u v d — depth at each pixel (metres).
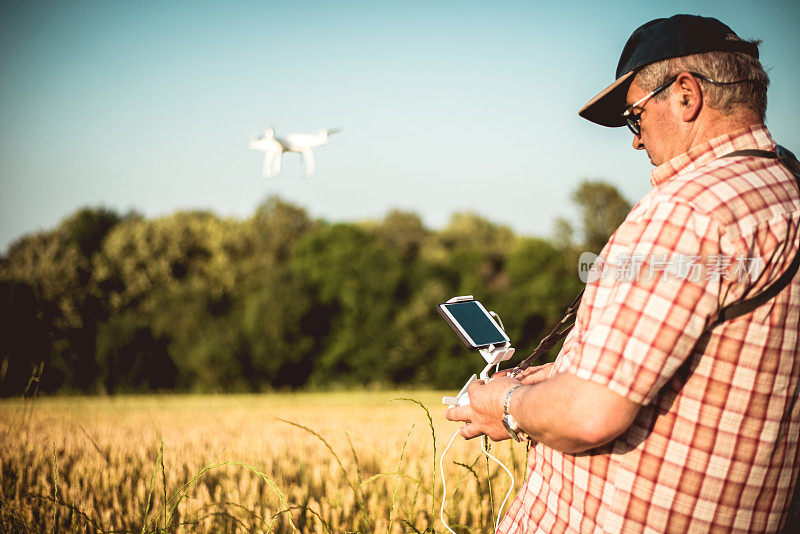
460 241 57.84
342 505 3.53
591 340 1.21
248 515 3.01
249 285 47.00
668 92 1.40
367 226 60.88
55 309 37.28
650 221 1.24
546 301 33.41
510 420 1.45
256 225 52.97
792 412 1.30
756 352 1.23
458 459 4.99
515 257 37.16
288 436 8.04
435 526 2.99
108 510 3.18
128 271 46.06
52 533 2.60
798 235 1.24
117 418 13.25
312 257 37.72
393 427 9.80
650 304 1.17
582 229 37.72
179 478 4.20
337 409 18.45
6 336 16.61
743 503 1.27
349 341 35.72
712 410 1.25
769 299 1.22
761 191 1.23
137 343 35.06
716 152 1.34
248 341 35.25
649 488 1.30
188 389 35.78
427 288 35.19
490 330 1.78
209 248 51.03
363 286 36.22
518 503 1.67
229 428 10.14
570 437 1.23
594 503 1.38
